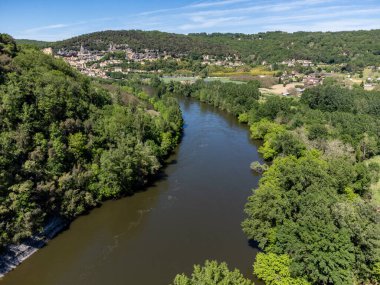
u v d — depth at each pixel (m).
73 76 104.44
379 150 103.19
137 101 134.50
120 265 56.91
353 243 47.41
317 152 92.19
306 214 50.28
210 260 57.53
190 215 72.19
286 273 48.28
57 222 67.56
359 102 145.75
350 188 70.44
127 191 81.62
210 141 123.00
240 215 71.81
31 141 70.00
